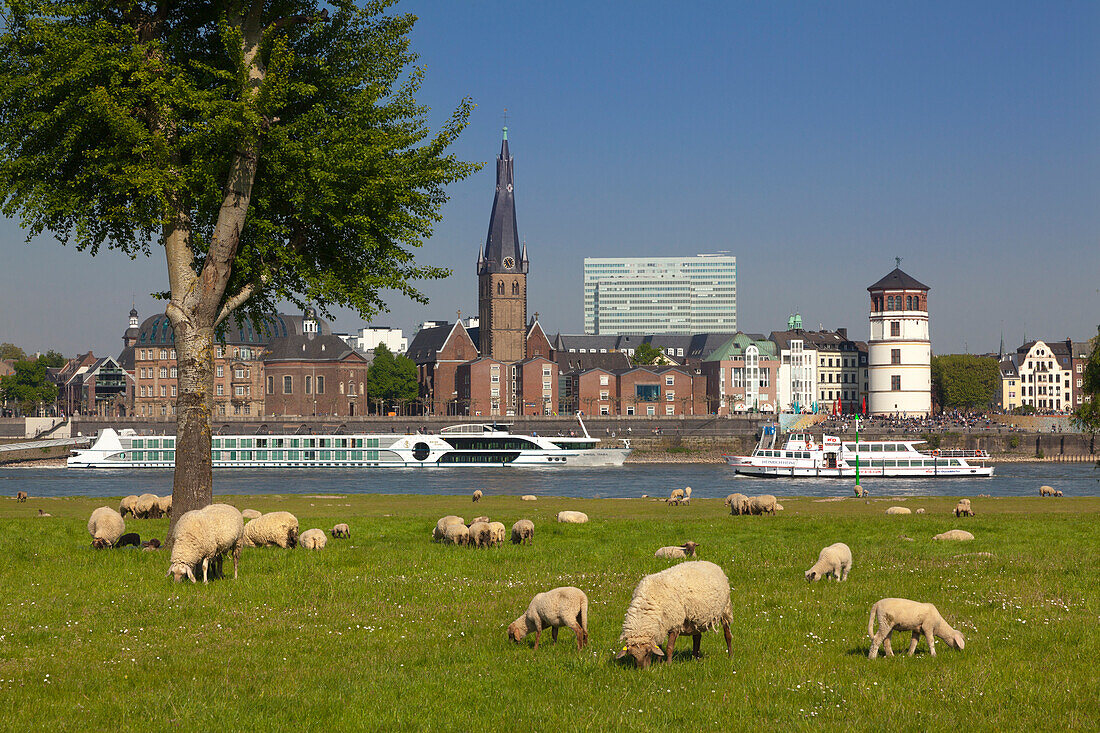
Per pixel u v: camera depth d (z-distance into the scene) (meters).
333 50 40.44
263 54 38.22
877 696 19.02
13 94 36.47
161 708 18.44
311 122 38.44
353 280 41.34
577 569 34.56
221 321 39.75
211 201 37.22
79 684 19.88
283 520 40.00
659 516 60.91
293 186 38.38
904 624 21.88
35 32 35.47
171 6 39.00
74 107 36.38
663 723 17.59
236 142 36.78
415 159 41.06
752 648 22.53
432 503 73.69
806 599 28.27
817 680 20.06
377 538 44.38
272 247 39.34
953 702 18.73
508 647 22.84
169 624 25.31
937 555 38.06
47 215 38.38
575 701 18.80
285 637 24.09
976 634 23.97
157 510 57.47
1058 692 19.27
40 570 32.50
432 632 24.59
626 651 20.92
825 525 49.97
